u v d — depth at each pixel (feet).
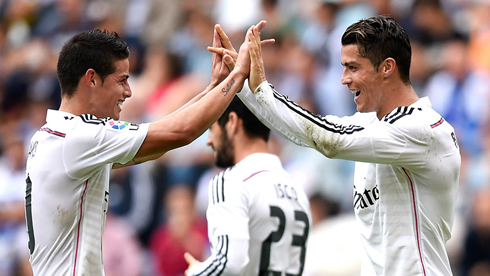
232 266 48.91
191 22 125.70
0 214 99.66
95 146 40.09
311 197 88.43
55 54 131.03
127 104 108.06
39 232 40.81
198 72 117.19
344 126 40.65
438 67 102.63
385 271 41.47
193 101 45.39
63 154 40.24
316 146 40.68
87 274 40.91
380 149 39.73
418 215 40.86
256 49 42.22
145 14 127.85
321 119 40.70
